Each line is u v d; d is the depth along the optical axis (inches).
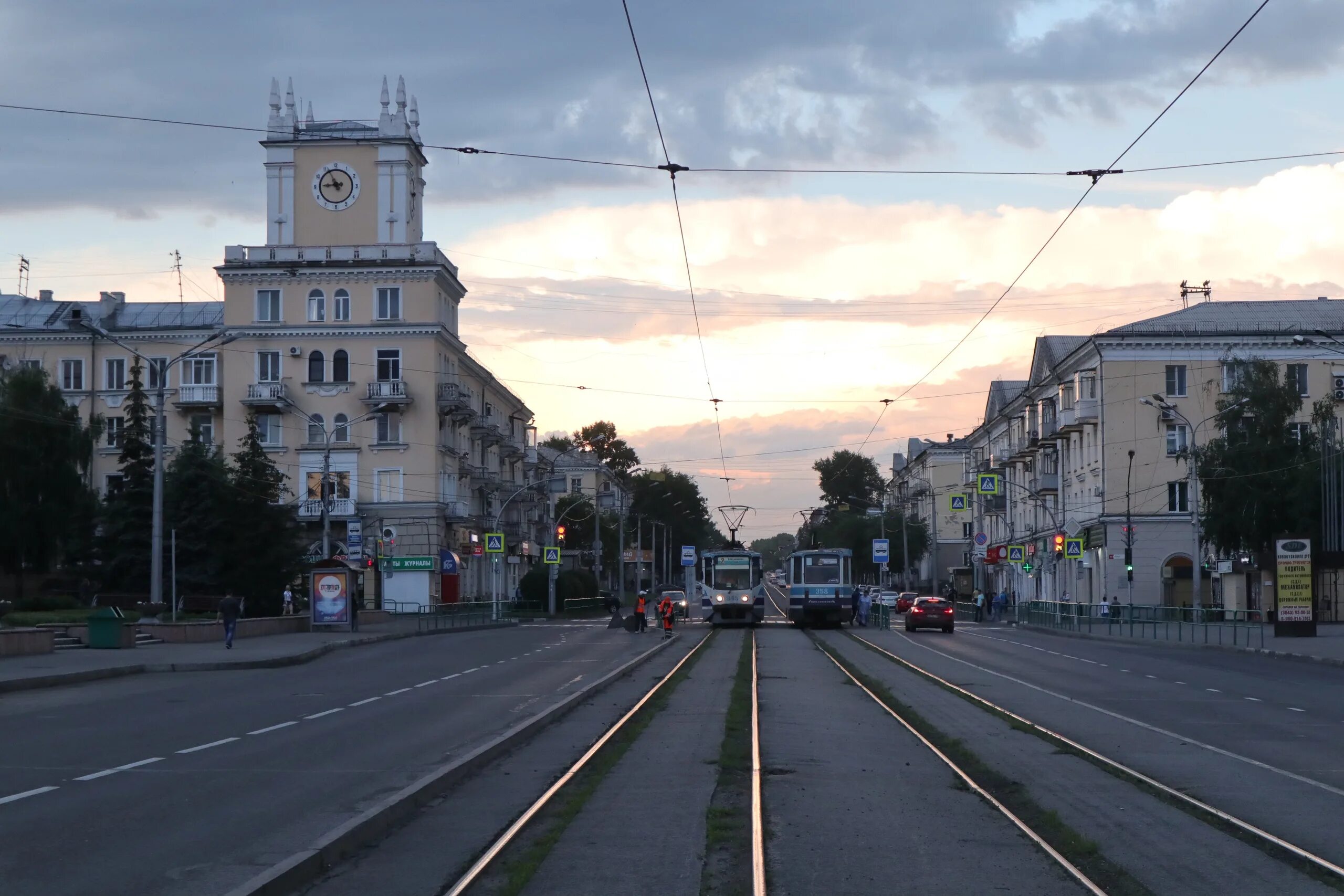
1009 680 1127.0
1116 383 2716.5
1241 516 2377.0
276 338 2859.3
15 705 878.4
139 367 2331.4
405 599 2795.3
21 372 2111.2
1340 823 438.6
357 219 2874.0
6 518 2037.4
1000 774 552.4
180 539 2219.5
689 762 585.3
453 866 366.6
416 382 2839.6
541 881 349.1
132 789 495.2
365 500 2837.1
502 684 1059.3
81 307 3112.7
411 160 2928.2
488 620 2623.0
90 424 2308.1
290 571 2322.8
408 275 2832.2
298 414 2854.3
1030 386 3358.8
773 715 810.8
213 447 2536.9
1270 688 1061.8
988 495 2753.4
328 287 2854.3
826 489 6289.4
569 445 5925.2
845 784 524.1
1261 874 361.1
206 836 400.8
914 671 1228.5
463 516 3004.4
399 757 589.9
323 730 713.0
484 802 474.6
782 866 368.8
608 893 335.3
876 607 2760.8
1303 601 1765.5
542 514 4313.5
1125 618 2272.4
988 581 4111.7
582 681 1087.0
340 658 1487.5
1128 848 395.9
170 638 1603.1
